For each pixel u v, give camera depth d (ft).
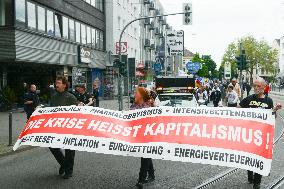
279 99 172.55
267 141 21.94
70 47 108.99
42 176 27.55
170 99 48.98
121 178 26.89
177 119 23.22
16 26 79.87
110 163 32.24
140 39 207.31
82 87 46.73
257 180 23.59
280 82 315.37
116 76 157.79
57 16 100.94
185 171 29.25
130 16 183.01
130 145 23.38
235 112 22.68
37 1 88.84
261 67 282.36
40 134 24.97
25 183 25.50
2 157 36.17
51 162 33.19
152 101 25.75
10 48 79.25
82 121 24.71
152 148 22.94
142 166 24.12
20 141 25.35
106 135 23.93
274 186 25.22
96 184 25.20
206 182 25.79
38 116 25.85
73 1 111.24
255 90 25.00
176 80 76.07
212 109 22.97
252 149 21.83
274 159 34.60
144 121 23.81
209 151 22.16
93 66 129.39
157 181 26.09
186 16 84.28
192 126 22.85
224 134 22.33
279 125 65.98
